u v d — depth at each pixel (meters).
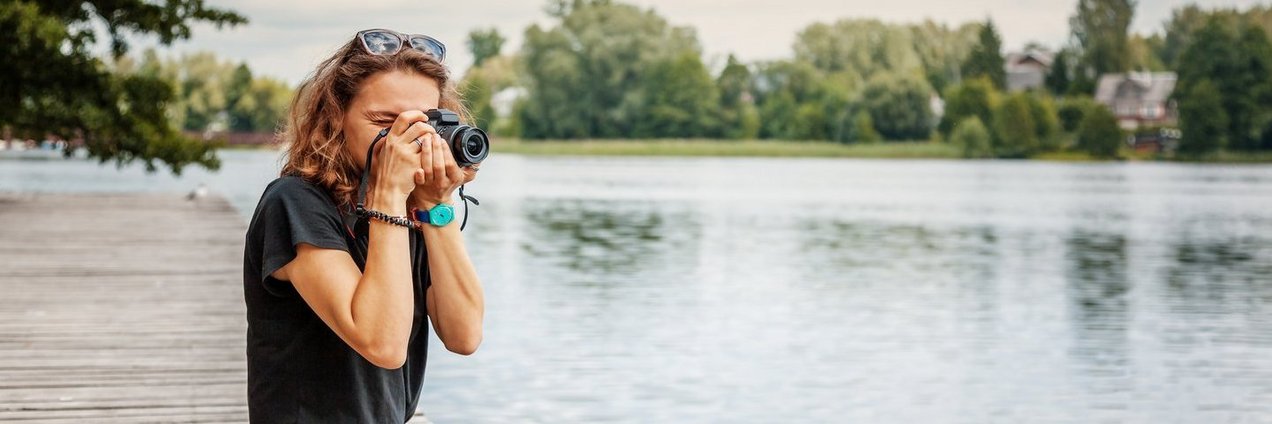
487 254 19.91
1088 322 12.80
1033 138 79.81
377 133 1.91
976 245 22.48
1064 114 81.12
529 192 40.62
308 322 1.89
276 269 1.84
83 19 19.25
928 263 19.03
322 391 1.89
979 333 11.94
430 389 8.71
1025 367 10.16
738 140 84.69
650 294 14.61
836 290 15.34
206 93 100.94
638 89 83.81
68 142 20.11
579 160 80.50
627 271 17.33
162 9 19.86
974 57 91.56
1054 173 63.62
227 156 88.38
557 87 83.19
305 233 1.84
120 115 19.59
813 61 90.88
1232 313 13.61
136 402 5.12
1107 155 79.56
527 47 84.25
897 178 55.44
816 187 45.69
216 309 8.01
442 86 2.00
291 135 1.96
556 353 10.19
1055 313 13.49
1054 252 21.30
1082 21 91.19
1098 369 10.12
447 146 1.88
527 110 84.44
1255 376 9.84
